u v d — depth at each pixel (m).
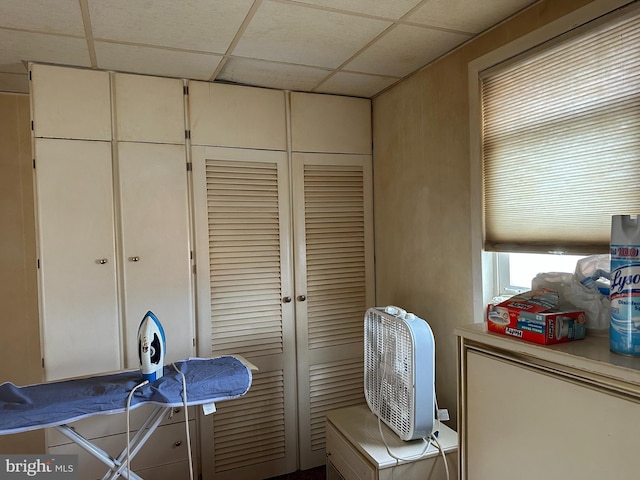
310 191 2.58
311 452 2.58
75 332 2.08
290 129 2.53
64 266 2.07
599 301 1.25
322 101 2.61
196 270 2.31
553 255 1.64
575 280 1.30
